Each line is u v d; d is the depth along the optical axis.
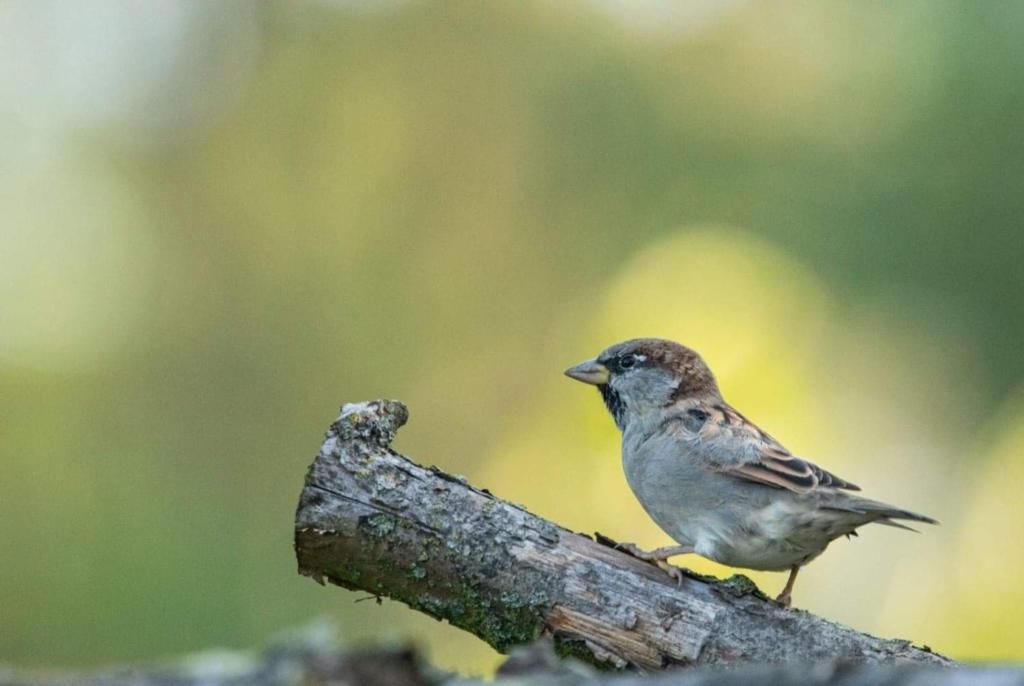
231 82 18.08
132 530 13.30
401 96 17.59
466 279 16.94
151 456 14.86
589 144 16.70
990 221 13.92
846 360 13.60
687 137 16.00
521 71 17.19
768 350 12.81
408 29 17.69
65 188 17.52
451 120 17.38
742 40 15.91
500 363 16.48
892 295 14.07
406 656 4.12
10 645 12.28
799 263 14.18
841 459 12.81
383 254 17.12
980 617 12.27
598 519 13.31
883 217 14.20
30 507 13.40
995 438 13.34
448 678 4.43
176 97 18.06
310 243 17.28
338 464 6.71
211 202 17.58
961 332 13.85
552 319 16.52
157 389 16.22
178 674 4.07
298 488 15.75
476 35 17.39
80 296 16.64
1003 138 13.85
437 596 6.78
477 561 6.73
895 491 13.45
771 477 7.91
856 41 15.19
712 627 6.71
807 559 8.15
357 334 16.78
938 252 14.05
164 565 12.96
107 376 15.94
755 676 4.23
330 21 18.03
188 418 16.08
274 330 16.83
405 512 6.71
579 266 16.42
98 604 12.54
